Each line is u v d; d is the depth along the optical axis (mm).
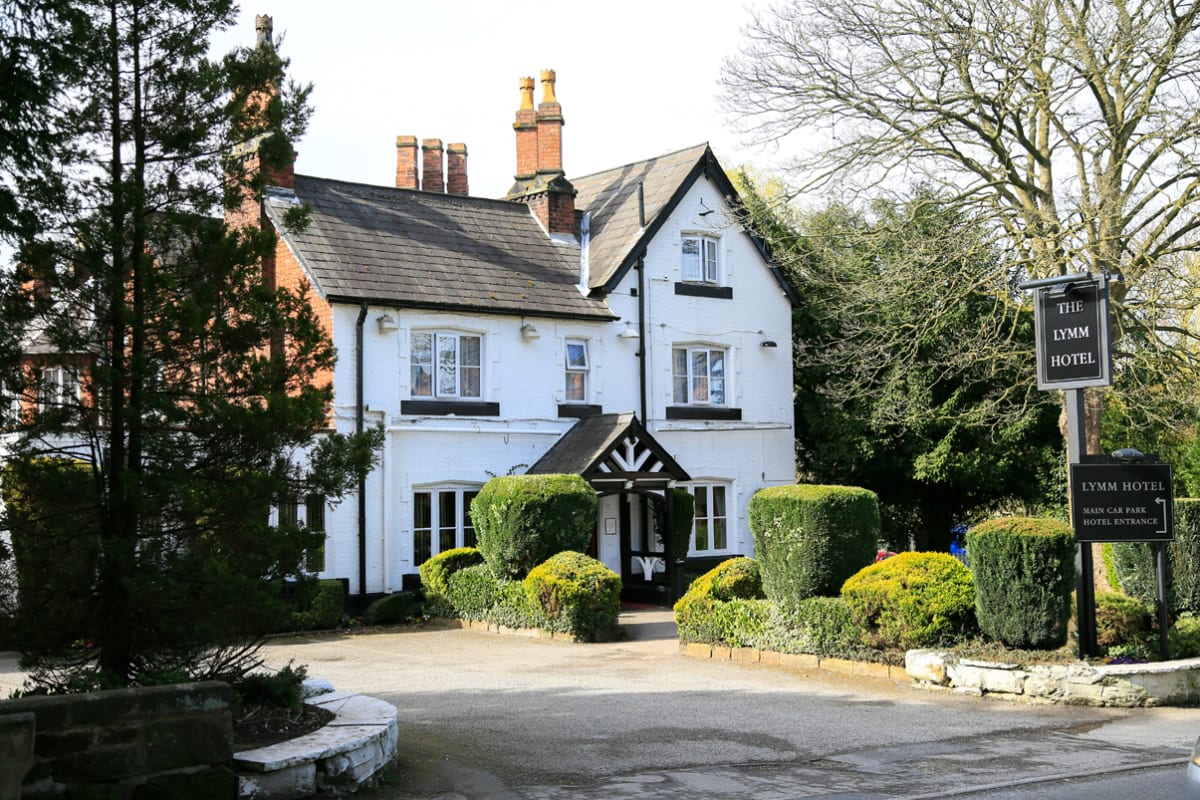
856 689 14289
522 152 29828
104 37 9781
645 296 27672
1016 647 14141
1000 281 23500
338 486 10281
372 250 24672
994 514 31703
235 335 9914
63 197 9555
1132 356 22250
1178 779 9523
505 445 25375
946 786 9422
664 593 25219
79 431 9742
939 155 23031
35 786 7379
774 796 9102
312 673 15938
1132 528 13680
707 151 28672
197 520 9734
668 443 27797
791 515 16203
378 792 9102
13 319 9477
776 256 27953
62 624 9383
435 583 22641
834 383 28812
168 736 7969
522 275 26547
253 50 10648
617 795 9117
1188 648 14320
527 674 15844
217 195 10289
